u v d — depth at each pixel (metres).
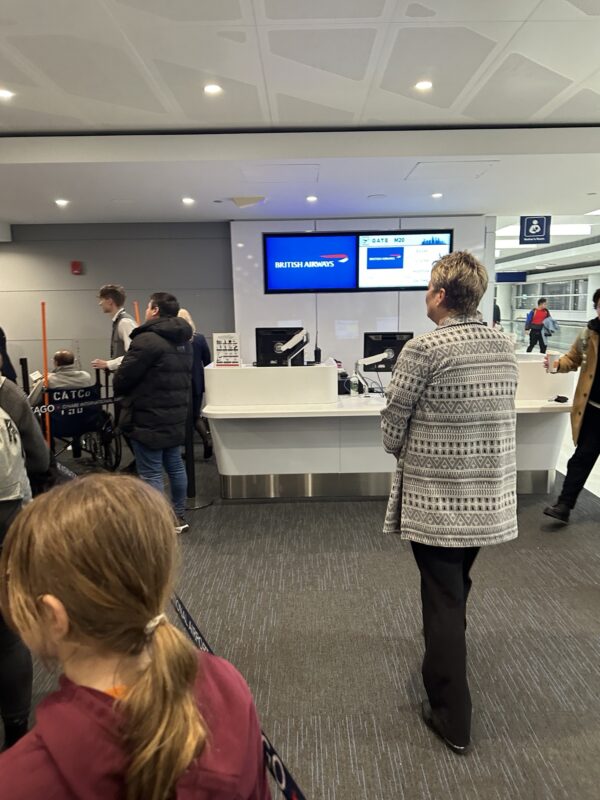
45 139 3.87
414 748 1.68
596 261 13.51
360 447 3.85
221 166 4.04
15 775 0.46
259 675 2.03
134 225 6.41
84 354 6.55
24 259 6.40
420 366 1.57
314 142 3.93
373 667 2.07
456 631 1.64
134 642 0.53
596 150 3.94
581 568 2.81
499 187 4.89
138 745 0.48
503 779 1.56
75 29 2.55
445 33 2.65
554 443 3.88
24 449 1.67
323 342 6.50
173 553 0.57
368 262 6.38
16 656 1.58
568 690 1.92
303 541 3.21
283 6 2.39
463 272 1.61
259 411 3.61
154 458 3.24
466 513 1.59
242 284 6.40
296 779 1.58
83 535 0.50
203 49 2.77
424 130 3.94
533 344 11.82
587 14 2.49
